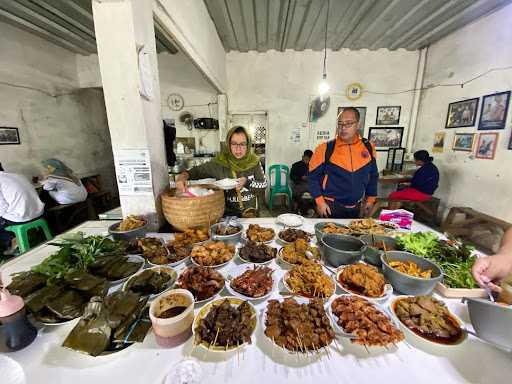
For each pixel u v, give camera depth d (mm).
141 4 1157
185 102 4105
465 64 3096
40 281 741
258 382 512
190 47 1980
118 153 1219
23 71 3031
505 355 578
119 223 1209
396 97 4055
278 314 628
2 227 2248
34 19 2750
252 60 3951
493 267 714
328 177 1776
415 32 3285
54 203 2924
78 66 3875
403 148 4180
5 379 516
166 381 503
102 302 634
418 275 785
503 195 2646
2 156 2842
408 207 3609
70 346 552
